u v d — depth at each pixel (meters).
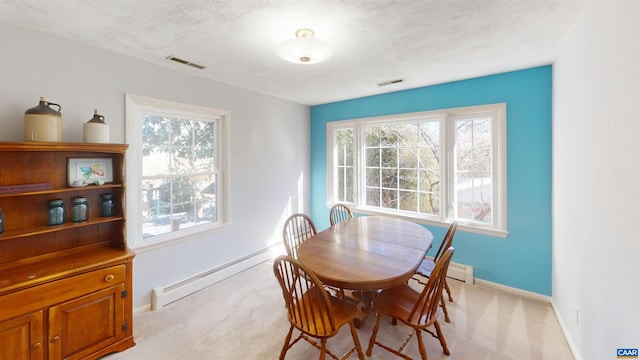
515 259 2.78
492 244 2.91
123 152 2.12
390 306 1.86
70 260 1.92
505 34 1.96
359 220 3.06
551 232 2.58
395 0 1.53
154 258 2.60
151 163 2.62
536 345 2.01
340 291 2.40
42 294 1.65
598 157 1.53
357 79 3.04
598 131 1.53
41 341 1.65
